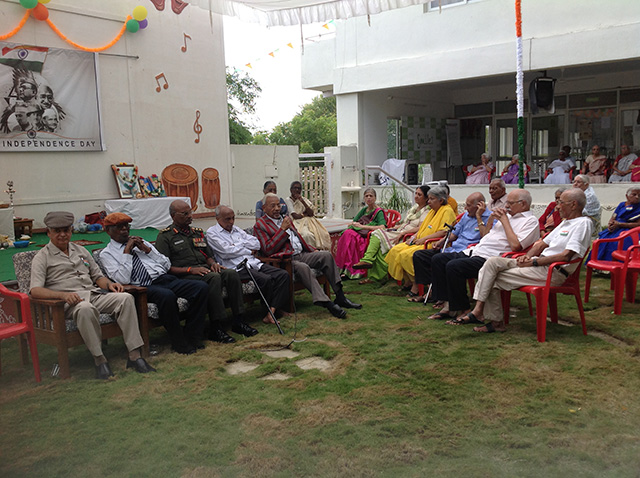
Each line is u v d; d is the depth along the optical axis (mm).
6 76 7422
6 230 6984
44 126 7836
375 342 4590
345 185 13383
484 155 13516
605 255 6438
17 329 3787
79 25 8156
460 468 2641
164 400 3516
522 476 2566
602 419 3107
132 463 2748
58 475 2652
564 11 10961
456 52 12156
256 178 11703
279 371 4047
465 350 4336
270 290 5219
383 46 13195
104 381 3861
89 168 8422
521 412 3215
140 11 8633
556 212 6273
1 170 7500
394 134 14812
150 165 9211
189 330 4590
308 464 2705
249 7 7918
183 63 9609
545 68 11242
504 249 5070
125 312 4047
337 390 3602
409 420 3141
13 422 3227
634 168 11430
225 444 2920
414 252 5949
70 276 4203
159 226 8742
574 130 14211
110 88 8586
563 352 4219
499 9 11648
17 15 7480
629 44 10312
